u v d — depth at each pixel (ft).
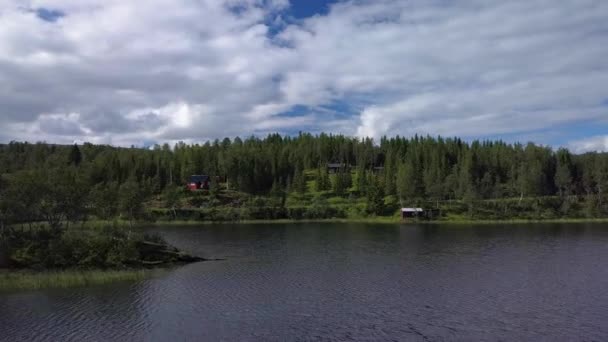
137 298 176.55
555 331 140.46
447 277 217.56
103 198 283.38
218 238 393.70
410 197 649.20
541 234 414.82
